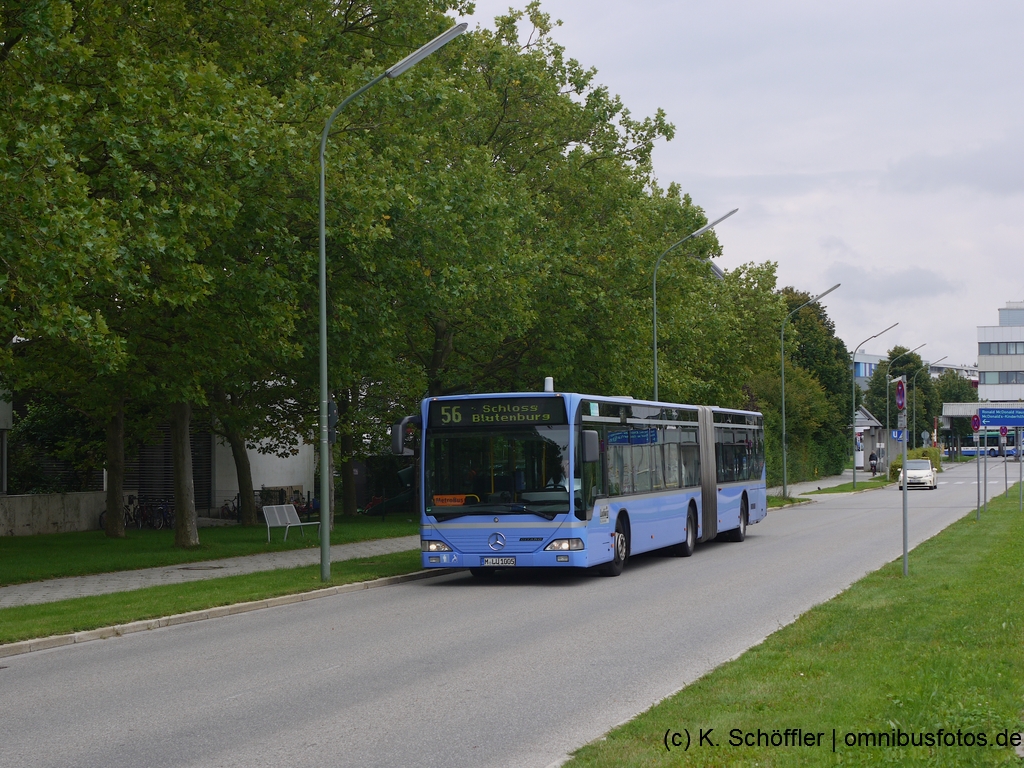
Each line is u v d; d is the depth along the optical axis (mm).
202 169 19062
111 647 12758
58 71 17469
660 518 22438
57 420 37344
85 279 16875
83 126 18328
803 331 85188
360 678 9961
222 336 22266
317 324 24641
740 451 29250
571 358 33000
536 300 31641
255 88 21250
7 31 16953
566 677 9766
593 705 8516
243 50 23375
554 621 13719
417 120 24781
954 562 18547
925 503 46531
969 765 5930
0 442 35219
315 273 23328
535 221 31266
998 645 9906
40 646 12805
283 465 47719
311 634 13125
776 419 63094
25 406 39156
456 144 28844
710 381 45531
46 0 16484
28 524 33125
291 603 17000
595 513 18828
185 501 25781
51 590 17875
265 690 9500
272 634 13266
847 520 36281
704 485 25734
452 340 33812
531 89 33125
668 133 36000
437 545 18672
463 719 8102
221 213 19516
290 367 26562
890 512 40562
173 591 17359
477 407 18781
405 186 24094
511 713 8281
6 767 7031
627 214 35156
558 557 18125
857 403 92125
